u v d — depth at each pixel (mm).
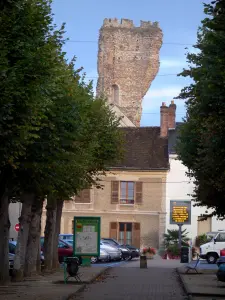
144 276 30750
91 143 28453
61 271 32594
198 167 27328
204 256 43656
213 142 18438
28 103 16109
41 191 22406
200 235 56125
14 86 15461
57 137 19906
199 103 20016
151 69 97250
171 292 23641
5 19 15930
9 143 16156
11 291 22109
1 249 24391
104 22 97375
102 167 34500
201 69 16844
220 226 56438
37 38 16891
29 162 19375
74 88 23625
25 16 16484
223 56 15898
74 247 30922
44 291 22203
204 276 30438
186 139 28172
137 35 97375
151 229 57438
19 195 27188
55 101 20234
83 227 31047
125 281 27844
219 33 16000
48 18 17906
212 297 21812
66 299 20141
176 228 56969
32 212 28266
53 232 32406
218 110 17562
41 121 18984
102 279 28578
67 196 27578
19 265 26391
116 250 46938
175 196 57250
